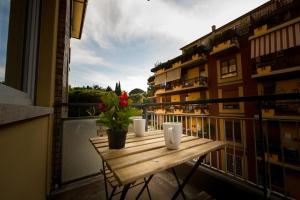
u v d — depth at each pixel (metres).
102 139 1.27
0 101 0.63
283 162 1.34
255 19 10.29
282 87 8.68
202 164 1.97
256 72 9.68
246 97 1.38
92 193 1.82
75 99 5.14
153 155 0.85
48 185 1.74
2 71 0.78
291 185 6.82
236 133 9.23
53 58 1.77
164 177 2.18
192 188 1.88
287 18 8.21
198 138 1.30
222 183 1.63
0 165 0.57
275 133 7.91
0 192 0.57
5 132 0.60
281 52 8.63
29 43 1.19
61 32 2.30
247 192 1.43
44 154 1.52
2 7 0.76
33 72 1.30
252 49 9.60
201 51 13.05
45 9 1.71
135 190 1.85
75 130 2.13
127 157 0.82
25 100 1.08
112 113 0.99
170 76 17.16
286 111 7.88
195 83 13.01
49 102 1.65
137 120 1.39
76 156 2.10
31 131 1.00
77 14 4.63
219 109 11.45
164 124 1.02
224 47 10.81
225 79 11.52
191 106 14.12
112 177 1.35
